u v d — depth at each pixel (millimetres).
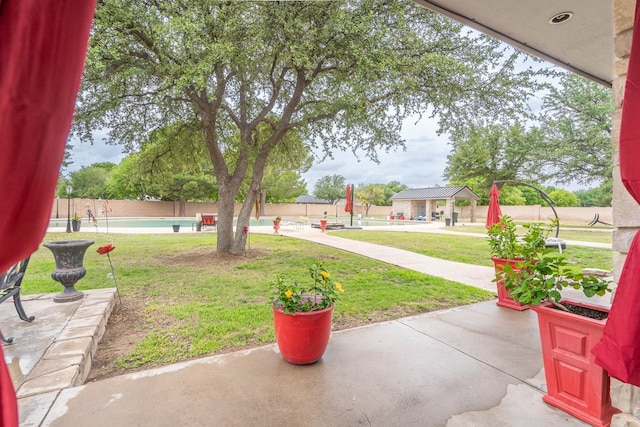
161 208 31234
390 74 5840
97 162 37406
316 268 2852
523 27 2711
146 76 6031
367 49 5602
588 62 3375
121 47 5121
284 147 9875
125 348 2936
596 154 15383
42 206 625
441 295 4609
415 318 3658
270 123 8727
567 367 1947
